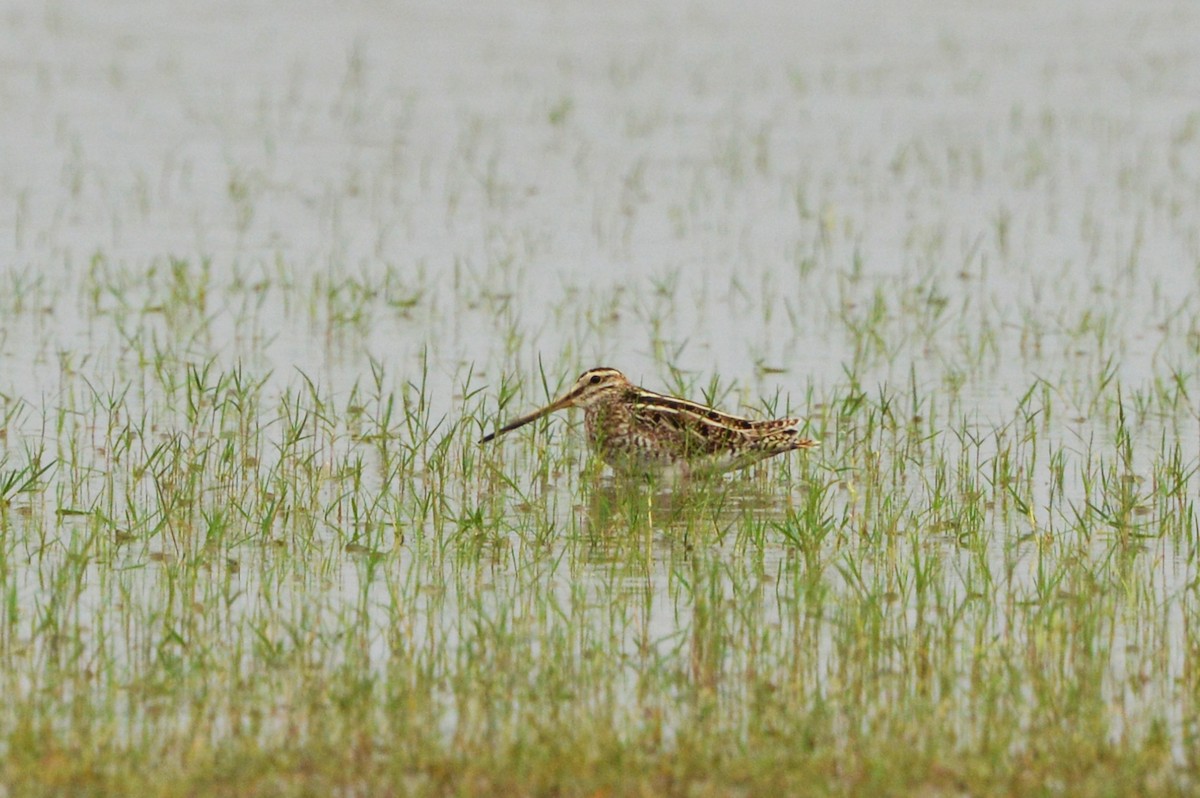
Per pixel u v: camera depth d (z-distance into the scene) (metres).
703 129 58.69
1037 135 58.53
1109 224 48.62
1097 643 22.25
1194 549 26.36
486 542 26.41
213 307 39.72
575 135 57.44
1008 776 18.78
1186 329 39.53
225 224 46.78
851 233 47.44
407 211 48.72
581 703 20.48
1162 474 29.31
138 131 55.94
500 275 43.12
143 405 32.84
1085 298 41.91
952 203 50.75
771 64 67.88
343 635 22.41
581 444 32.34
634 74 65.75
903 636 22.59
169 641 21.95
